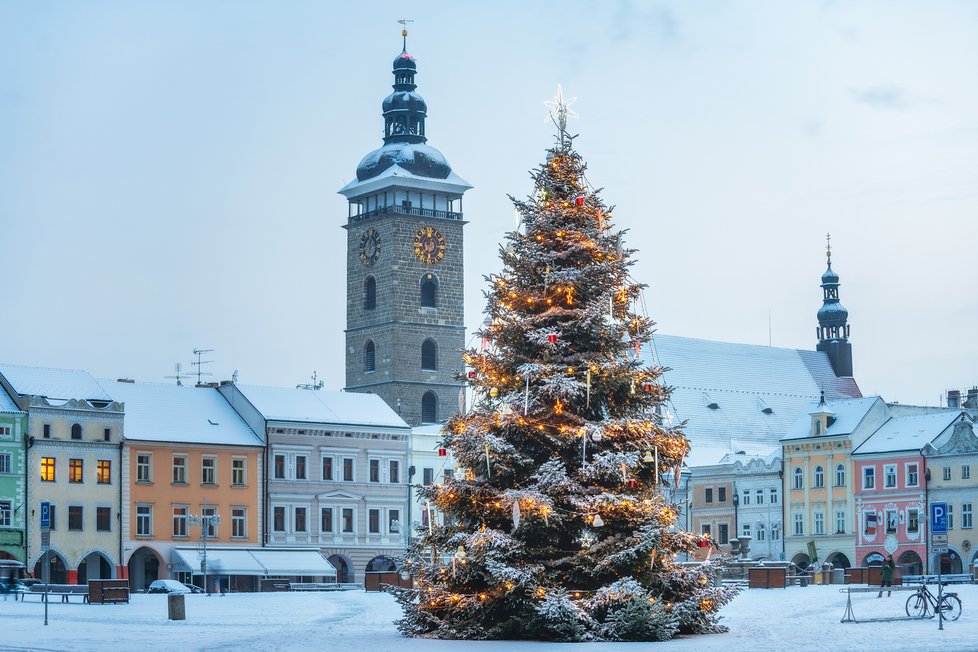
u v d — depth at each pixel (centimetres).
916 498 16075
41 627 6750
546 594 5428
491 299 5844
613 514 5531
